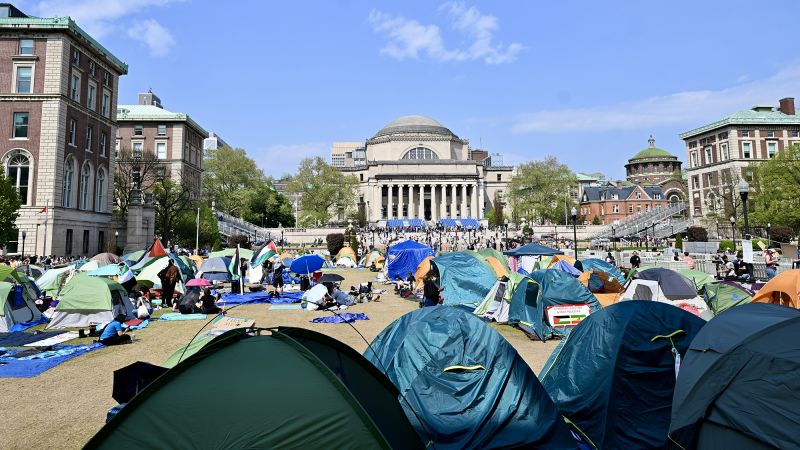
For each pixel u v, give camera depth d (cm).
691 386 537
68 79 4259
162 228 5694
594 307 1362
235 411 469
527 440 624
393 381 711
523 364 697
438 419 648
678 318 756
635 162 12788
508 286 1568
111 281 1576
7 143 4047
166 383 484
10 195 3322
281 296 2275
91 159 4616
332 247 5806
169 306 1986
